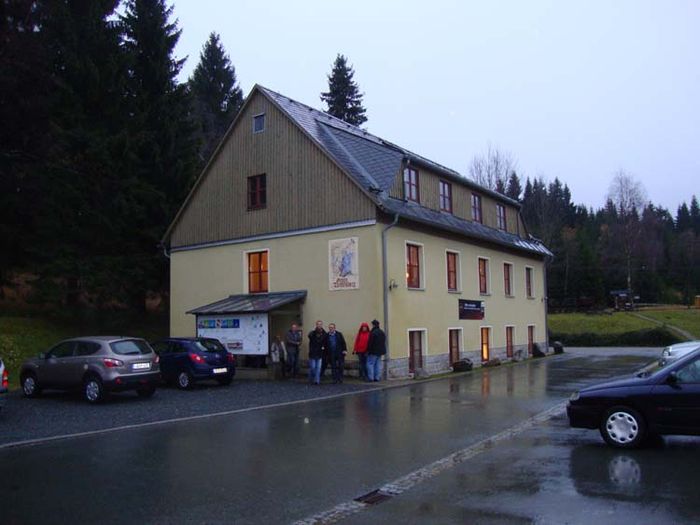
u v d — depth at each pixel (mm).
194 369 17859
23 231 25703
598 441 9656
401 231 21734
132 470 8211
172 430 11227
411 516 6180
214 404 14695
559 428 11000
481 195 29469
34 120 22797
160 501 6816
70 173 25391
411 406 14078
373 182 21359
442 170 25297
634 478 7336
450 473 7871
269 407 14125
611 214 77312
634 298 64375
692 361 8805
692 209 123500
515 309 31172
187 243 26016
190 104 31906
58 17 26078
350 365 20578
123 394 16984
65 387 15688
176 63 30891
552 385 18219
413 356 22094
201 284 25328
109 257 26656
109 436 10703
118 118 28078
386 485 7363
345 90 54406
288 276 22516
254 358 22312
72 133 25312
